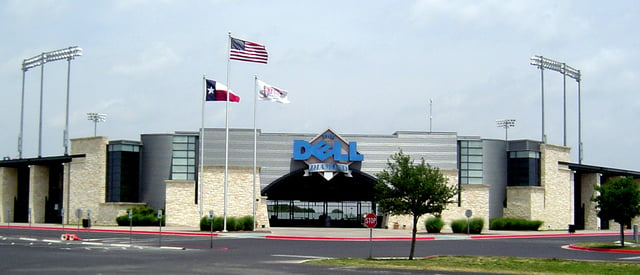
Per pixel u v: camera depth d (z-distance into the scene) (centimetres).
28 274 2483
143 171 7319
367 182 7538
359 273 2592
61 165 7638
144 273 2522
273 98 5972
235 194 6862
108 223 6981
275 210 8369
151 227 6588
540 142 7888
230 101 5878
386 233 6144
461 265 2964
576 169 8062
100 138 7131
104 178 7125
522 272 2714
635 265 2994
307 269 2736
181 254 3522
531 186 7575
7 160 7862
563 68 8506
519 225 7331
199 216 6825
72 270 2630
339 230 6669
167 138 7275
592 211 8212
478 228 6378
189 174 7238
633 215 4350
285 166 7244
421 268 2836
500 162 7769
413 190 3281
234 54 5669
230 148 7219
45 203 7662
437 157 7425
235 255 3491
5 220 7762
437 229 6275
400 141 7388
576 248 4369
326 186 8312
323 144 7206
